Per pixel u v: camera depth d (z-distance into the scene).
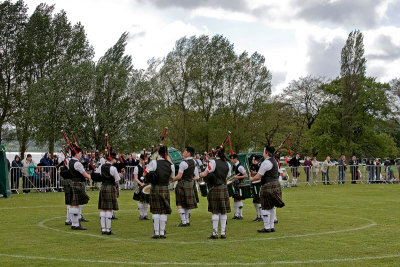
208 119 36.22
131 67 33.44
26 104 31.77
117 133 26.34
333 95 43.19
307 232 8.18
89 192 16.05
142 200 9.77
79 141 25.45
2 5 31.72
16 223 9.24
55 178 16.20
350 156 38.38
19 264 5.76
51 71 28.23
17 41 31.69
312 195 15.69
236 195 9.88
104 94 26.23
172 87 35.53
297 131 45.22
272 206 8.13
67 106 24.95
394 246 6.89
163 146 7.86
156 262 5.88
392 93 47.06
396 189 18.33
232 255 6.29
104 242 7.29
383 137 40.72
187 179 9.13
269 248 6.77
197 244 7.11
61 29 33.72
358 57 38.19
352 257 6.14
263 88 35.81
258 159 9.82
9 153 31.30
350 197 14.96
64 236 7.81
